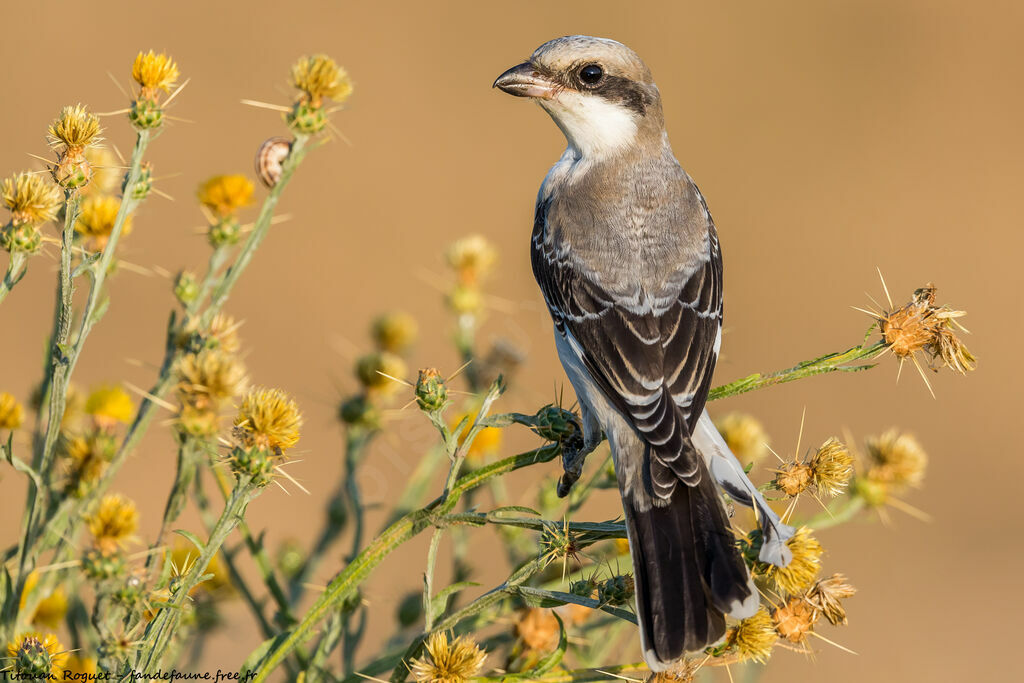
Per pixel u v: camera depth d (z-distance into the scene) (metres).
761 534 6.77
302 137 7.90
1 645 6.75
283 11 31.75
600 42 10.26
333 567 10.70
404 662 6.63
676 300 8.97
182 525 13.66
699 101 31.50
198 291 8.13
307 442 18.73
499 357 10.68
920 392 23.36
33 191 6.89
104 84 26.84
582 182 10.01
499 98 30.44
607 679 6.44
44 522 7.36
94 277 6.91
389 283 24.08
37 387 8.35
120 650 6.30
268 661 6.45
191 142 25.62
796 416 22.11
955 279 26.77
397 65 30.78
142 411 7.41
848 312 25.05
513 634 7.81
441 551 14.47
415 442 10.66
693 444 7.90
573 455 8.25
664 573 6.89
